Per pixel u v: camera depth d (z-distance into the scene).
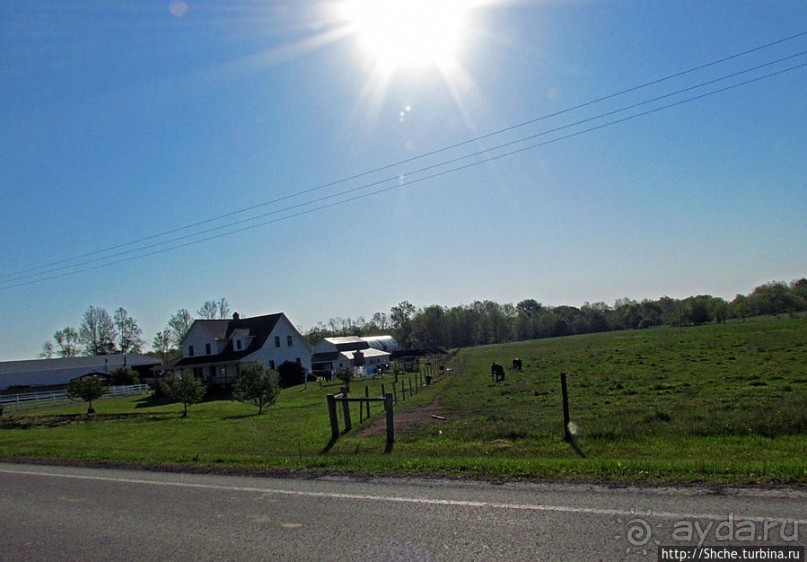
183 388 32.31
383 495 7.40
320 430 18.02
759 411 14.71
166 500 8.05
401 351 94.06
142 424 25.30
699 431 13.01
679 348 46.16
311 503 7.27
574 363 42.75
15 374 74.81
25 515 7.83
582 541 5.27
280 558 5.45
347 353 83.19
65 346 100.12
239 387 29.41
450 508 6.59
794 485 6.58
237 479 9.17
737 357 33.34
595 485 7.15
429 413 20.86
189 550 5.88
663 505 6.14
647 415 15.37
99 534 6.68
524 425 15.34
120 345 102.56
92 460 12.30
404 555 5.25
